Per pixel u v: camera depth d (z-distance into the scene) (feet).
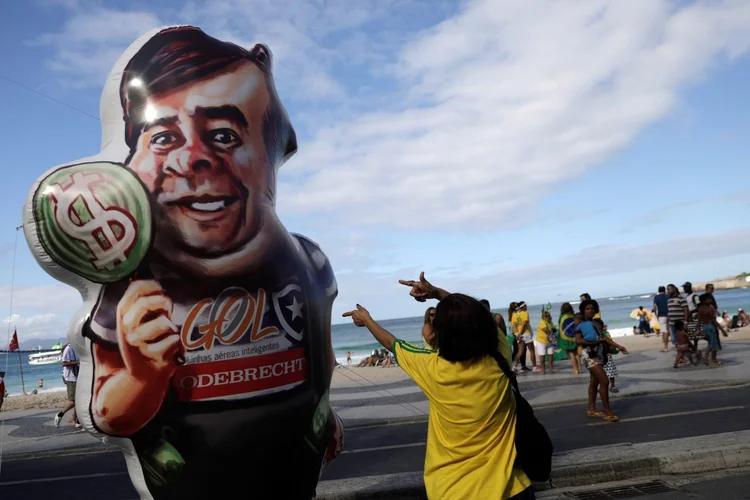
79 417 8.91
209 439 9.11
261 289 9.84
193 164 9.56
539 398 32.12
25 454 25.96
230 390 9.27
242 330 9.50
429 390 8.09
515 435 7.92
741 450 18.83
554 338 44.14
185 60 9.97
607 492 16.90
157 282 9.12
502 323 30.27
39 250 8.80
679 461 18.43
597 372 25.91
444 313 7.98
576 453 19.19
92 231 8.86
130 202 9.07
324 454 10.95
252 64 10.70
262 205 10.28
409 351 8.53
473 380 7.77
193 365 9.09
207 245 9.46
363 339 194.29
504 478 7.66
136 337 8.92
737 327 75.46
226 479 9.27
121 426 8.86
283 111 11.51
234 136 10.05
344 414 31.35
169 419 8.99
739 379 33.53
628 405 28.84
